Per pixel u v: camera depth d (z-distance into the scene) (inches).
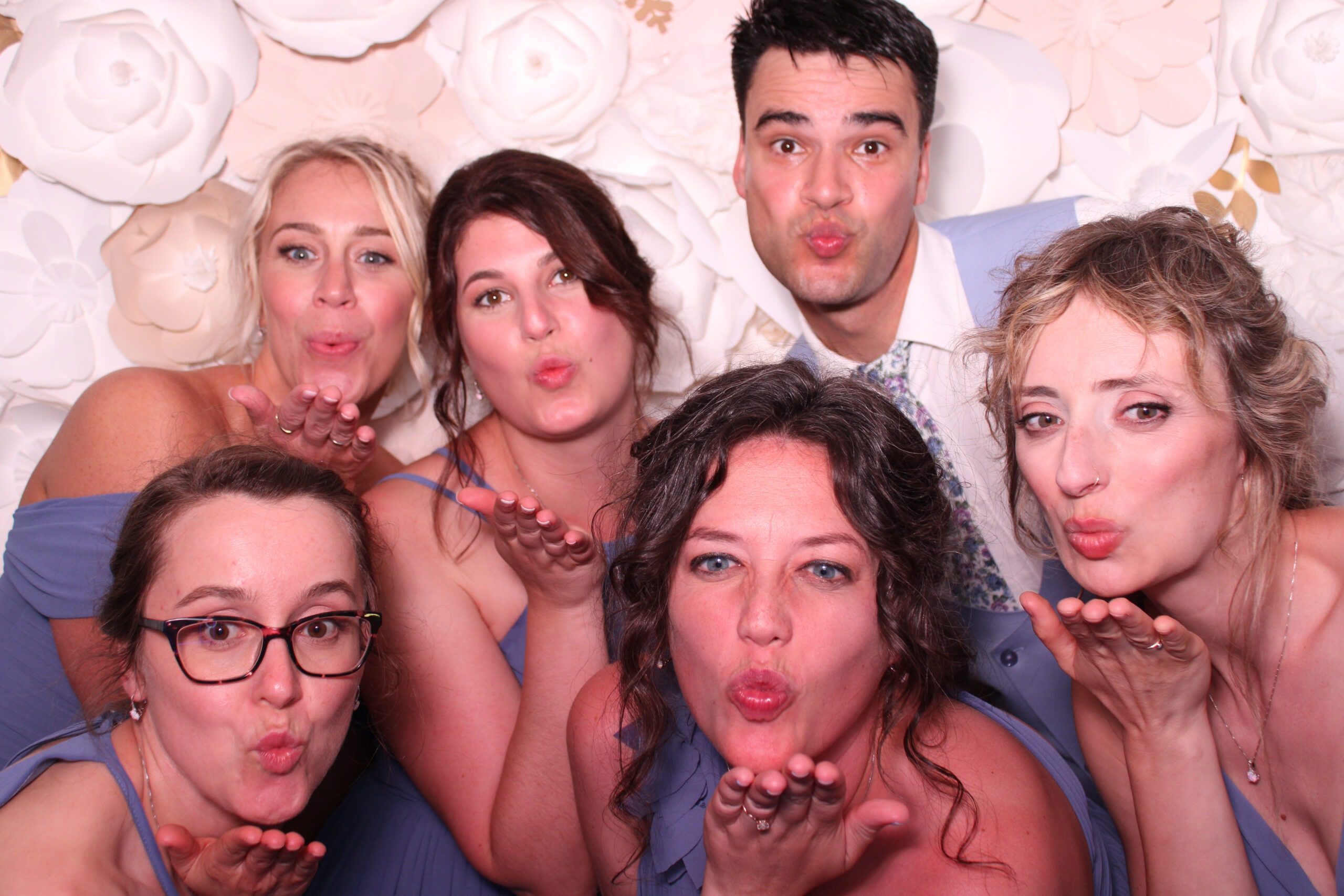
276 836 39.8
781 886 39.5
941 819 43.0
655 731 46.3
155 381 67.2
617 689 50.8
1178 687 42.8
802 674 40.7
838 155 64.5
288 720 42.8
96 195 83.0
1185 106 83.7
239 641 42.9
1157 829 44.8
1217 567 44.6
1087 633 42.3
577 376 60.7
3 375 85.0
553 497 64.7
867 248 65.4
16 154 81.9
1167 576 42.8
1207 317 41.9
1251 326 42.5
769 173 66.6
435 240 64.2
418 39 87.4
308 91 86.3
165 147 82.9
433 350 74.7
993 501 65.6
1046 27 84.7
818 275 66.4
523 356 60.6
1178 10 84.3
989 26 85.9
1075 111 86.4
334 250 68.8
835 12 63.1
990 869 41.3
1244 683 47.5
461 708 59.1
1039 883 41.4
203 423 67.6
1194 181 82.8
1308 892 47.2
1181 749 44.1
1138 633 40.9
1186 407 41.7
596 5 84.4
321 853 41.7
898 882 42.9
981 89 83.0
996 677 66.4
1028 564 64.9
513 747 56.1
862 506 41.7
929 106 67.2
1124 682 43.5
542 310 60.1
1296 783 47.2
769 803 37.0
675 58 86.0
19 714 64.5
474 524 62.3
